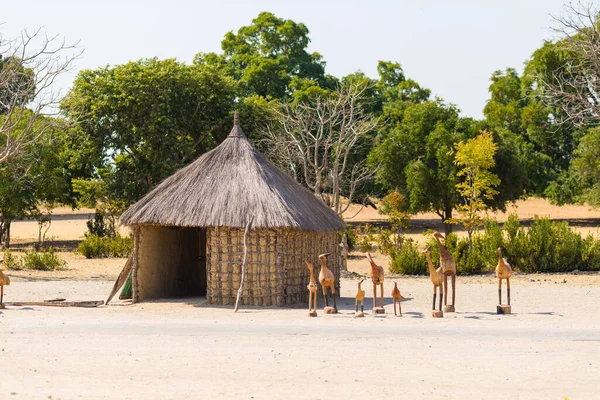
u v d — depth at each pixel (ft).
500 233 131.23
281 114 148.36
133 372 46.60
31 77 117.91
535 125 246.27
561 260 126.21
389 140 209.77
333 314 75.41
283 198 83.51
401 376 46.09
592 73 139.23
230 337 60.75
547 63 216.74
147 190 167.02
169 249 96.32
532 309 80.53
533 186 243.60
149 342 58.13
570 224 246.06
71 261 151.74
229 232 82.79
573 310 79.56
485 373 47.11
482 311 78.59
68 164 186.80
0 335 60.85
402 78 270.26
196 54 204.74
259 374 46.32
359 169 188.96
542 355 53.16
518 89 260.62
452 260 75.00
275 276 82.02
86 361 50.03
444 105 217.15
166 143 160.04
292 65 253.44
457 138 200.23
